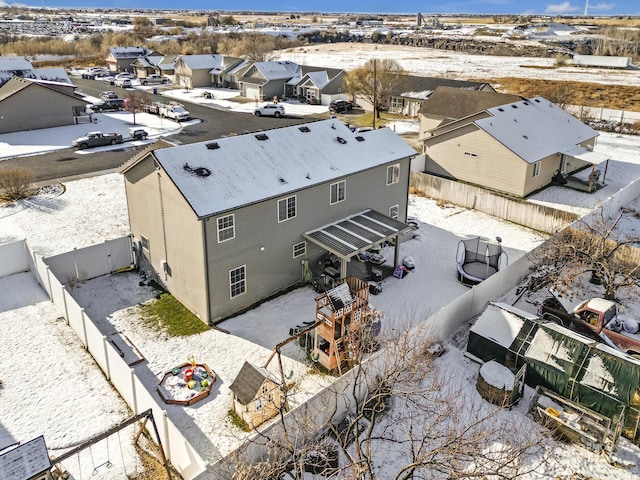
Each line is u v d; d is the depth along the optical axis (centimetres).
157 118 6241
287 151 2639
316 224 2639
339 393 1611
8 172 3625
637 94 7281
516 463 1560
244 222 2284
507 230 3331
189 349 2122
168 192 2261
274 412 1762
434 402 1786
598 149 5025
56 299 2327
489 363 1900
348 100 7112
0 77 6406
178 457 1523
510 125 3984
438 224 3409
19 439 1652
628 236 3075
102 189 3838
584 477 1556
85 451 1612
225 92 8050
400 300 2519
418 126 5900
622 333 2228
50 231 3125
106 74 9381
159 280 2581
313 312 2391
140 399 1692
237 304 2383
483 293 2359
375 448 1628
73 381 1911
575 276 2492
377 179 2917
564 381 1795
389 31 16988
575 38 14712
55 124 5681
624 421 1697
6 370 1955
